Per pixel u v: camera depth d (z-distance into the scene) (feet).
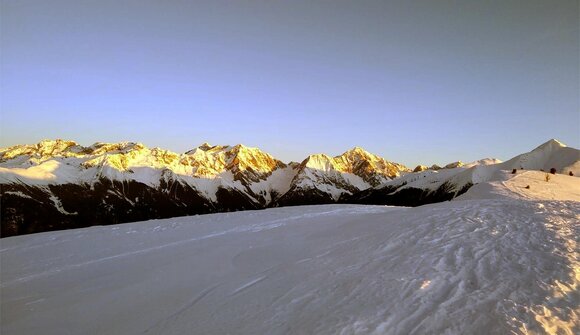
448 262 41.06
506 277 36.27
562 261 38.32
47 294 47.73
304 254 52.37
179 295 42.68
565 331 27.96
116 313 40.14
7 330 38.45
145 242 72.95
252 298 38.81
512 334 27.45
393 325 29.96
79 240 76.74
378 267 42.06
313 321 31.86
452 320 29.96
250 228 79.56
